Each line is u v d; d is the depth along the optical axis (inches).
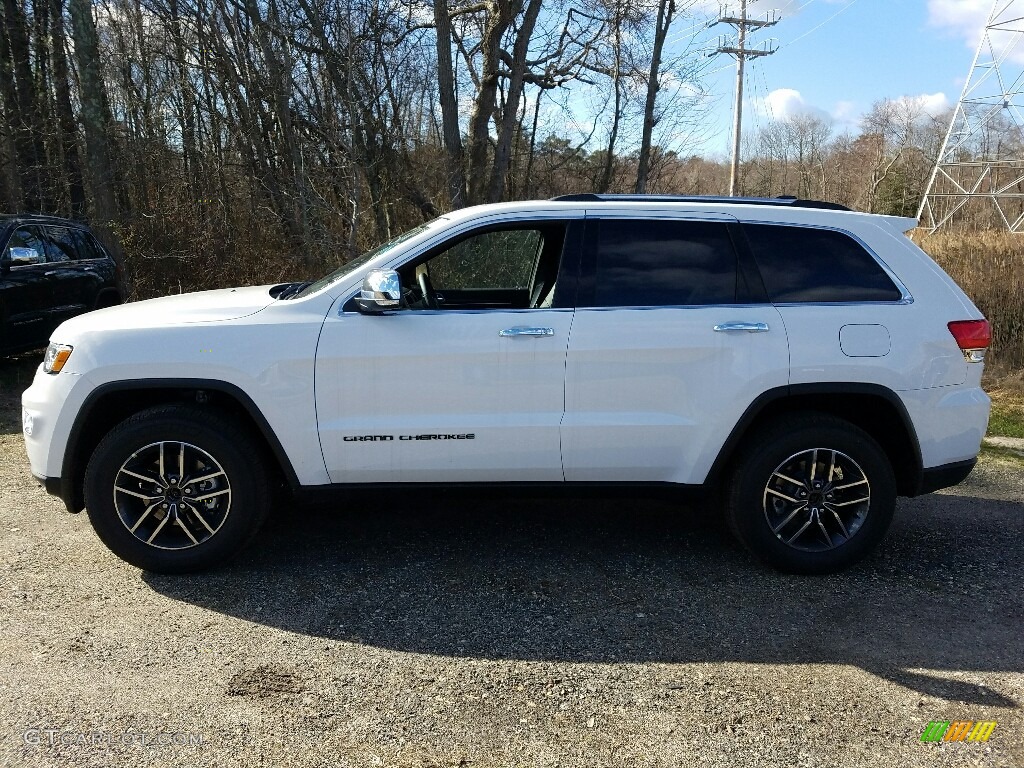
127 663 119.8
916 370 150.9
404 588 148.3
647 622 136.8
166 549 148.6
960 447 155.3
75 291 354.0
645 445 150.9
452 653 125.2
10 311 312.3
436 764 98.7
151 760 97.8
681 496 155.9
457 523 182.7
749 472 152.7
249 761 98.3
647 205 156.0
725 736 105.3
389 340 146.3
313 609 138.9
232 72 476.1
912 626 137.2
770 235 155.1
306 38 459.8
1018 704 113.7
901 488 160.2
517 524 182.9
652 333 148.2
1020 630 136.6
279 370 145.0
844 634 133.8
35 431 147.0
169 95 545.3
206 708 108.9
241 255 484.7
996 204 1203.9
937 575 159.3
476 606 141.4
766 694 115.3
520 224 154.9
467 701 112.1
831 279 154.4
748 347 148.9
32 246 333.7
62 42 522.6
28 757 97.7
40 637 126.7
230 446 146.2
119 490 146.4
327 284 156.3
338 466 149.2
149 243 470.0
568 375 148.2
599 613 139.8
